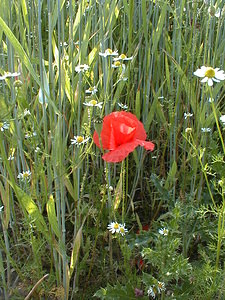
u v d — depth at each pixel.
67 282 0.37
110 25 0.46
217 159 0.34
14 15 0.50
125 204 0.49
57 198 0.36
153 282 0.34
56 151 0.34
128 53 0.45
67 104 0.47
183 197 0.44
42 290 0.38
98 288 0.42
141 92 0.56
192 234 0.41
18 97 0.35
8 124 0.36
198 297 0.37
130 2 0.43
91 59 0.44
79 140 0.38
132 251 0.43
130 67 0.48
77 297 0.42
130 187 0.56
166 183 0.47
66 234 0.49
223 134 0.52
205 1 0.45
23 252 0.46
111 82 0.47
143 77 0.55
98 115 0.38
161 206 0.53
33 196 0.39
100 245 0.46
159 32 0.47
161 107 0.50
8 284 0.40
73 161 0.37
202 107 0.48
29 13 0.44
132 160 0.54
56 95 0.41
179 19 0.50
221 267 0.41
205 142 0.46
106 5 0.44
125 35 0.54
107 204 0.46
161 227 0.41
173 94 0.51
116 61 0.48
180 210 0.38
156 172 0.57
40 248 0.41
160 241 0.34
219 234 0.33
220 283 0.36
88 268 0.44
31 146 0.39
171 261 0.34
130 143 0.32
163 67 0.55
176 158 0.51
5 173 0.38
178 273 0.33
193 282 0.36
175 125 0.51
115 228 0.38
